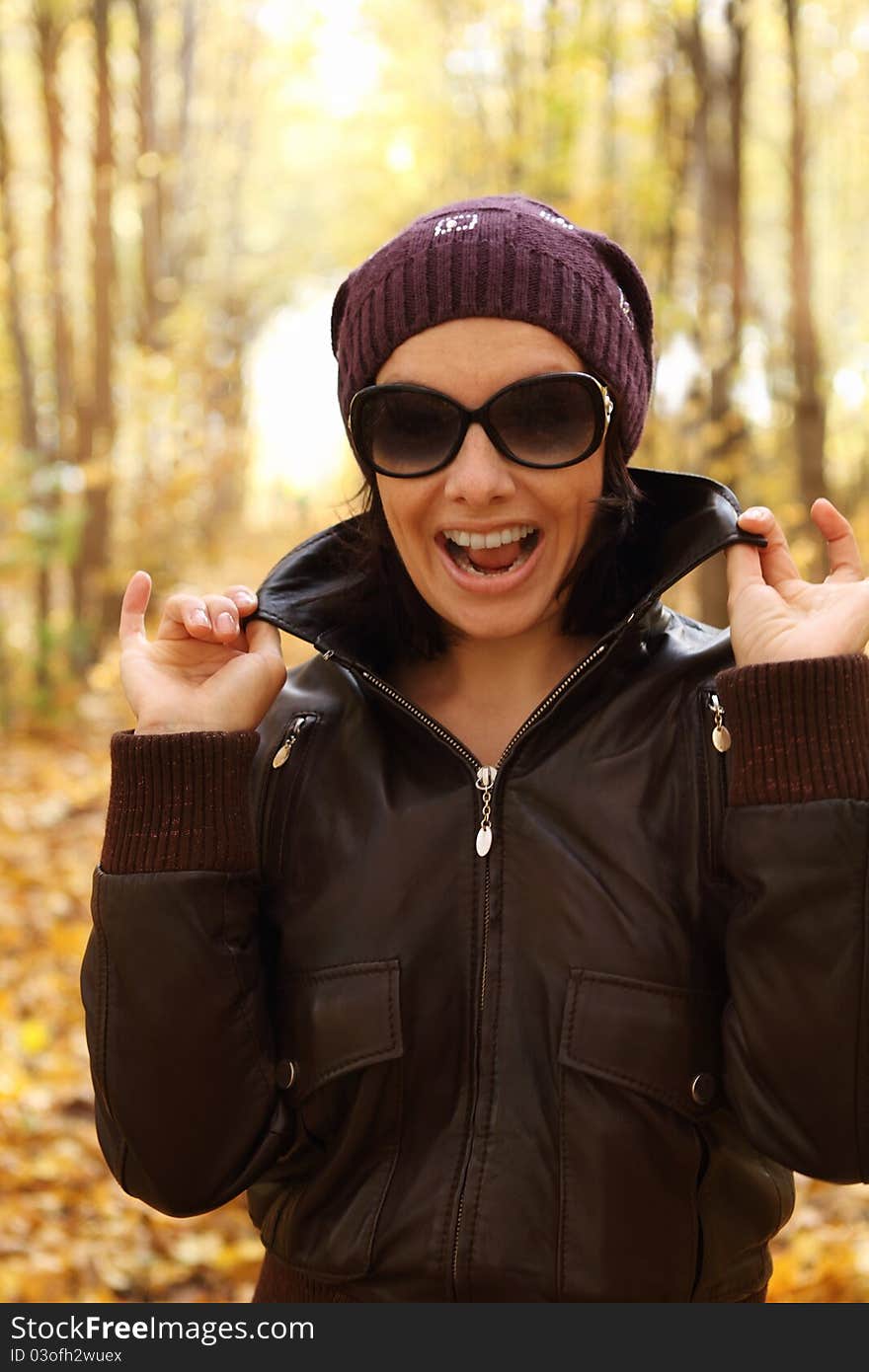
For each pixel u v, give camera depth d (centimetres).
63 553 969
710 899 138
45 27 1124
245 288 2183
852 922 127
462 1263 133
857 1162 129
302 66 1377
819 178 1534
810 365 793
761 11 952
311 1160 147
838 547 145
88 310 1305
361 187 1552
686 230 790
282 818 151
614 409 149
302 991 145
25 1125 410
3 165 1156
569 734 145
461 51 819
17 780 850
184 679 154
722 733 139
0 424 1183
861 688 132
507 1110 137
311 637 152
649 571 154
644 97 842
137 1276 344
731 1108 138
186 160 1466
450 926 142
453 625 153
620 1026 134
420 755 150
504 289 139
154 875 140
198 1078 140
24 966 551
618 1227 132
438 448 141
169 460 1134
